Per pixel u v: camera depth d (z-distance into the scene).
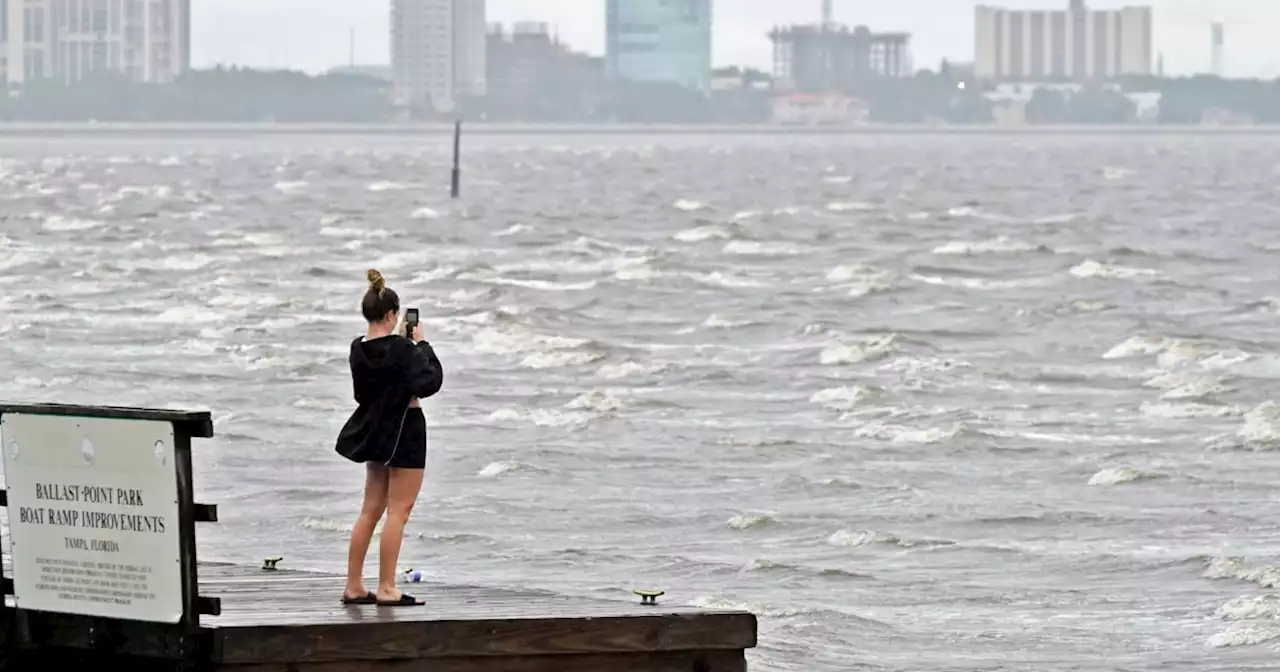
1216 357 111.50
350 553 32.09
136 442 27.98
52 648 29.48
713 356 111.94
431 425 85.88
